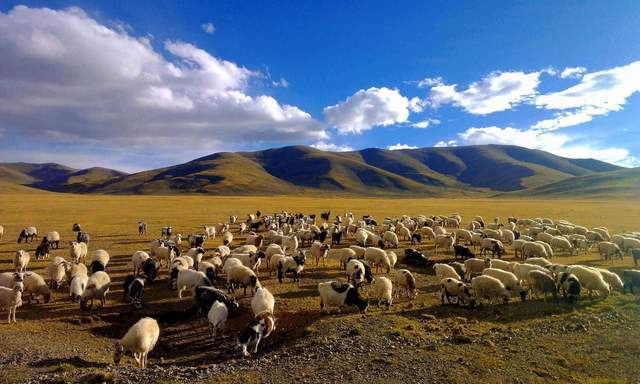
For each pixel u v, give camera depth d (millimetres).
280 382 11258
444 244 33906
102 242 38000
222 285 23234
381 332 15258
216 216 64312
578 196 138875
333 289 18141
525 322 16547
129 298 20578
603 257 32375
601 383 11023
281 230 42438
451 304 19484
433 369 12055
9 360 13117
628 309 18062
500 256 31703
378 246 34938
